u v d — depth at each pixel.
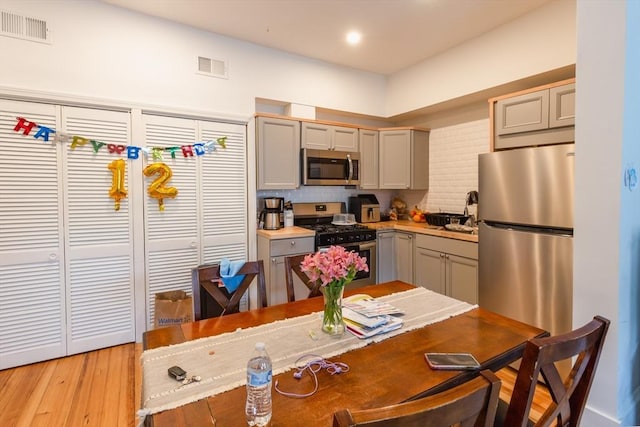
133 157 2.79
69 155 2.57
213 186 3.19
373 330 1.42
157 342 1.35
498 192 2.46
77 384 2.25
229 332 1.44
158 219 2.93
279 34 3.17
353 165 3.94
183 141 3.03
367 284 3.68
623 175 1.68
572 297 2.05
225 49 3.21
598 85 1.73
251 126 3.36
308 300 1.87
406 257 3.74
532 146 2.63
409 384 1.06
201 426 0.86
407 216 4.55
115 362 2.54
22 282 2.45
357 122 4.42
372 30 3.09
